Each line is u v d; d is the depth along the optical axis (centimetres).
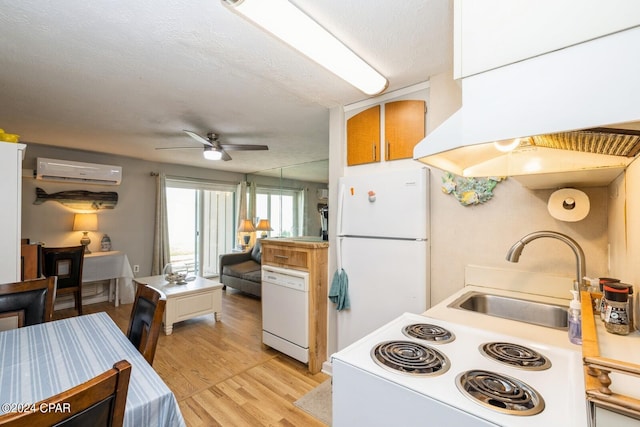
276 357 272
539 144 93
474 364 90
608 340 82
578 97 58
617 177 118
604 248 146
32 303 163
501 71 68
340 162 250
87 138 360
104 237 445
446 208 195
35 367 105
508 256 138
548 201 159
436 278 199
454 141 77
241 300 466
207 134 340
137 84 213
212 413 192
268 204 584
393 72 193
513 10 67
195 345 297
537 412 67
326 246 253
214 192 618
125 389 67
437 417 74
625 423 54
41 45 164
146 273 500
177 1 129
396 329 120
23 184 386
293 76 200
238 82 209
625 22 54
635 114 52
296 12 122
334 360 97
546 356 95
